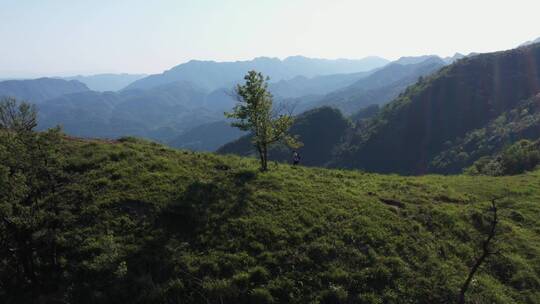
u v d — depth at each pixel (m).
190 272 16.98
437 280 18.44
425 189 30.72
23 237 16.78
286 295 16.45
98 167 24.70
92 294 15.86
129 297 15.82
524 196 31.53
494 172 61.34
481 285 18.70
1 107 19.72
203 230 19.70
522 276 20.00
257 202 22.56
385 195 27.12
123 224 19.56
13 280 16.84
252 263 17.81
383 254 19.58
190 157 29.19
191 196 22.23
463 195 30.61
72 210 20.36
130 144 29.64
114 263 17.08
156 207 20.86
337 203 23.94
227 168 28.16
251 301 16.03
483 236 23.22
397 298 17.12
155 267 17.17
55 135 18.59
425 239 21.53
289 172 30.12
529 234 24.95
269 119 29.19
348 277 17.70
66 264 17.27
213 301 15.88
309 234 20.14
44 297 15.91
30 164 17.41
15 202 16.41
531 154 58.25
